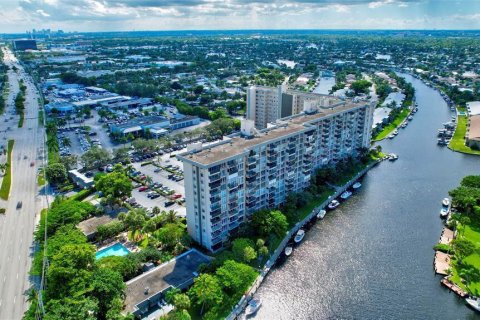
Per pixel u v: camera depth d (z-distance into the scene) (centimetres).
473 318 16825
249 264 19800
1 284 18062
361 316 17025
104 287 15712
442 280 18825
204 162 19325
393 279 19212
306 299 17975
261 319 16800
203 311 16588
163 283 17612
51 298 15638
